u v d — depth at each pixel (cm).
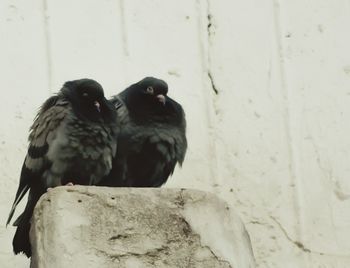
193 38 1466
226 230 1074
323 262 1346
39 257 1016
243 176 1387
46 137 1192
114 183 1248
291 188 1388
